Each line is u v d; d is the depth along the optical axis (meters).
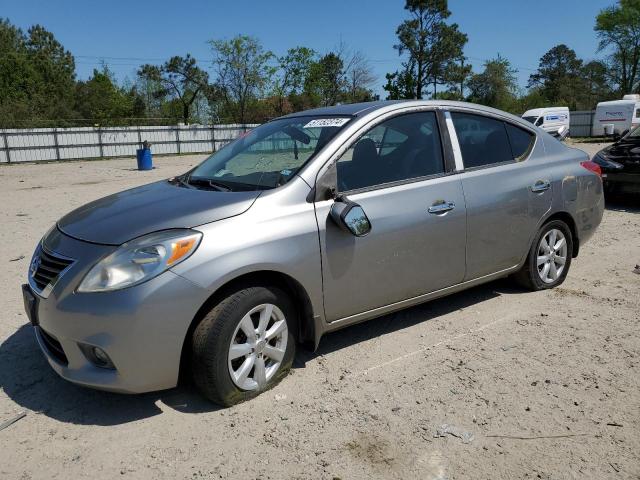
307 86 51.88
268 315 3.30
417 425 3.04
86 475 2.70
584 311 4.60
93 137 34.47
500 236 4.44
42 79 65.44
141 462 2.78
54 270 3.15
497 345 4.01
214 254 3.03
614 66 63.28
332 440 2.92
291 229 3.30
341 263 3.52
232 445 2.90
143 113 64.75
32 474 2.71
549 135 5.05
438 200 3.98
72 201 12.30
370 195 3.69
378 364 3.77
